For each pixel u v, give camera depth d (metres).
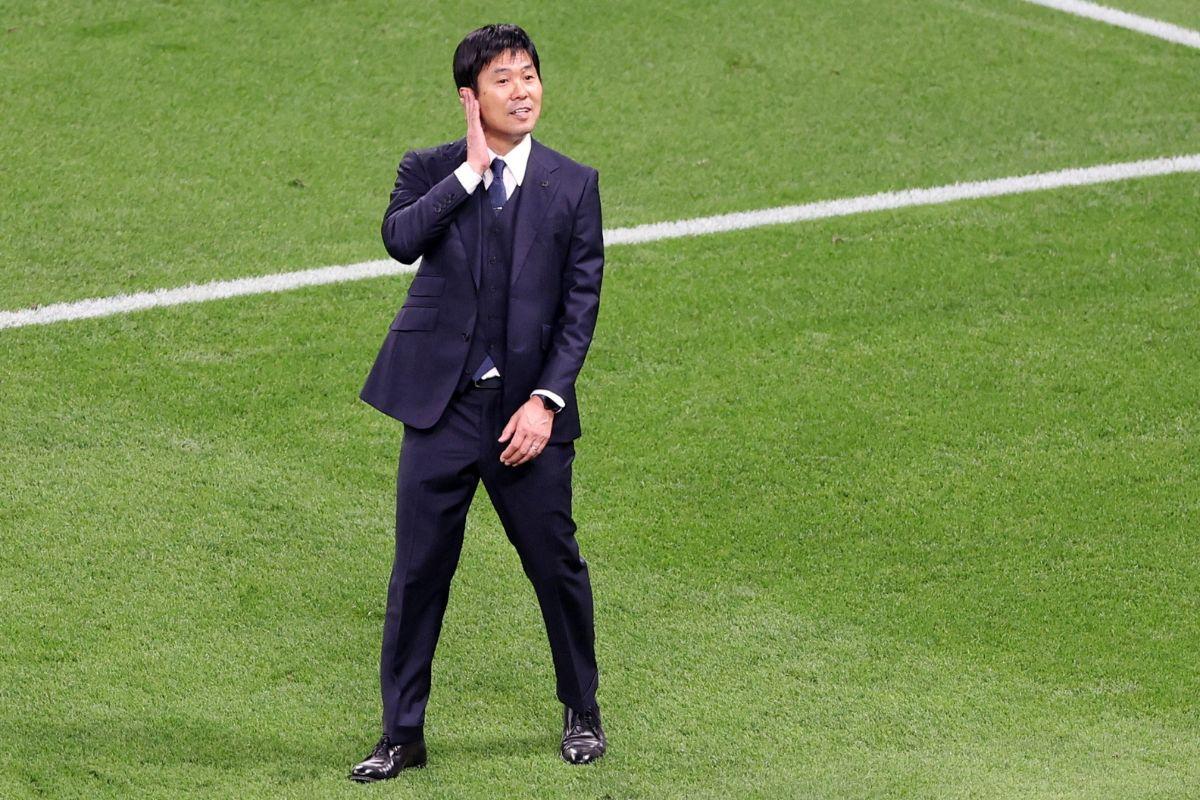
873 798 16.88
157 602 20.08
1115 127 33.41
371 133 32.44
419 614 16.73
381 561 21.14
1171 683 19.08
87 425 23.77
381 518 22.05
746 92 34.31
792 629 20.00
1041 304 27.47
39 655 18.97
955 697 18.77
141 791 16.77
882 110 33.81
